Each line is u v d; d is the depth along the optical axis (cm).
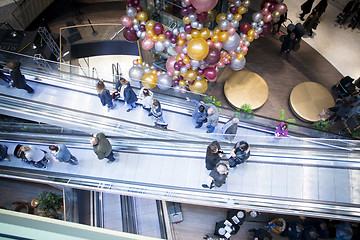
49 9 1468
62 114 888
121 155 860
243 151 671
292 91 1241
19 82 869
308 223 1032
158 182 809
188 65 856
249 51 1364
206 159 688
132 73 985
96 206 1093
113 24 1377
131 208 1106
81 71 973
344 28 1373
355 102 1059
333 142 743
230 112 1012
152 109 826
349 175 729
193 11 776
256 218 1112
